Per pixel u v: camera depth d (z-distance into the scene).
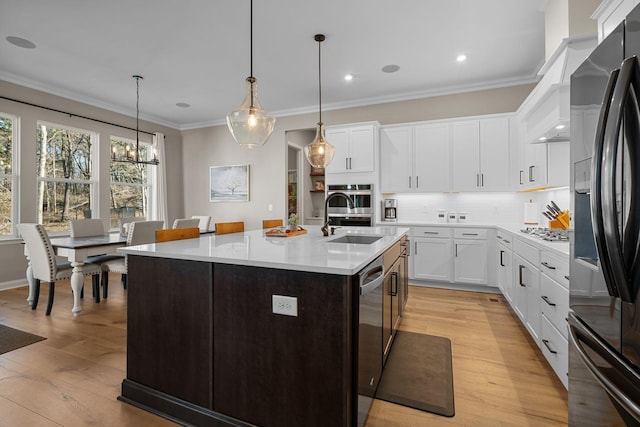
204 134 6.54
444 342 2.59
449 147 4.43
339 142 4.82
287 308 1.47
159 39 3.37
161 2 2.76
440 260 4.23
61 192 4.84
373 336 1.71
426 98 4.84
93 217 5.21
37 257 3.23
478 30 3.23
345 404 1.37
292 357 1.46
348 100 5.25
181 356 1.71
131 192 5.88
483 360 2.30
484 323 3.00
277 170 5.94
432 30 3.23
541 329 2.27
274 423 1.50
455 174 4.40
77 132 5.04
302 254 1.69
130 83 4.51
